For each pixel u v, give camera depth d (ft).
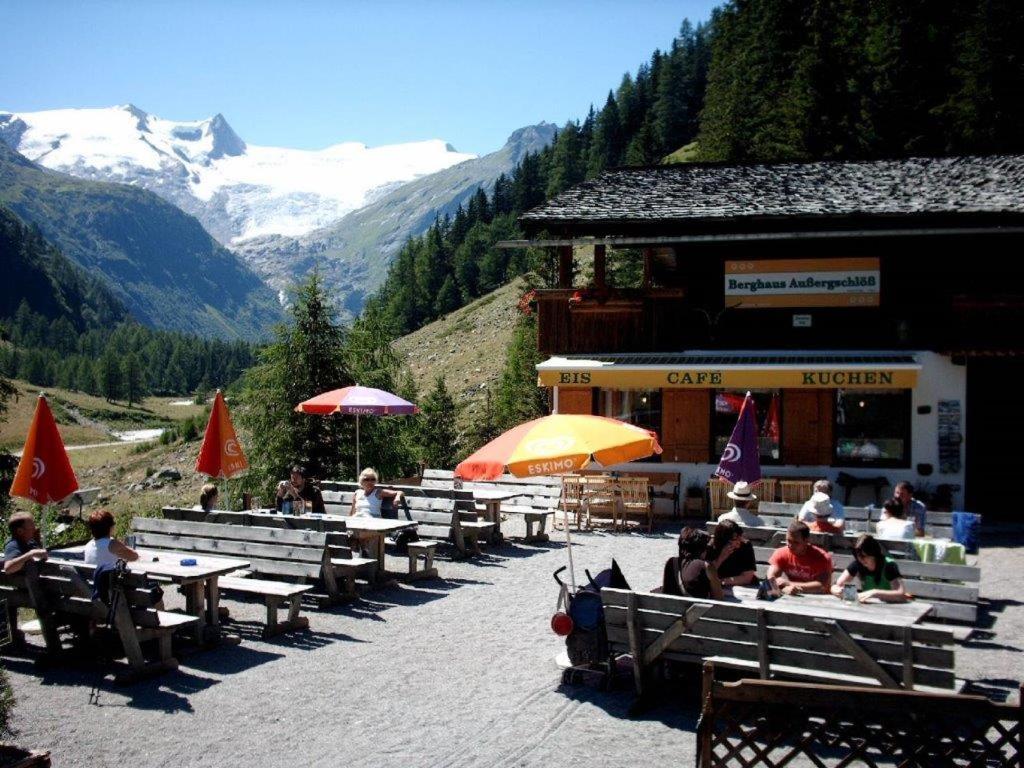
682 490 66.03
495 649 32.40
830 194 71.67
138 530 41.34
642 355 68.69
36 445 34.04
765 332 68.59
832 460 64.08
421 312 519.19
